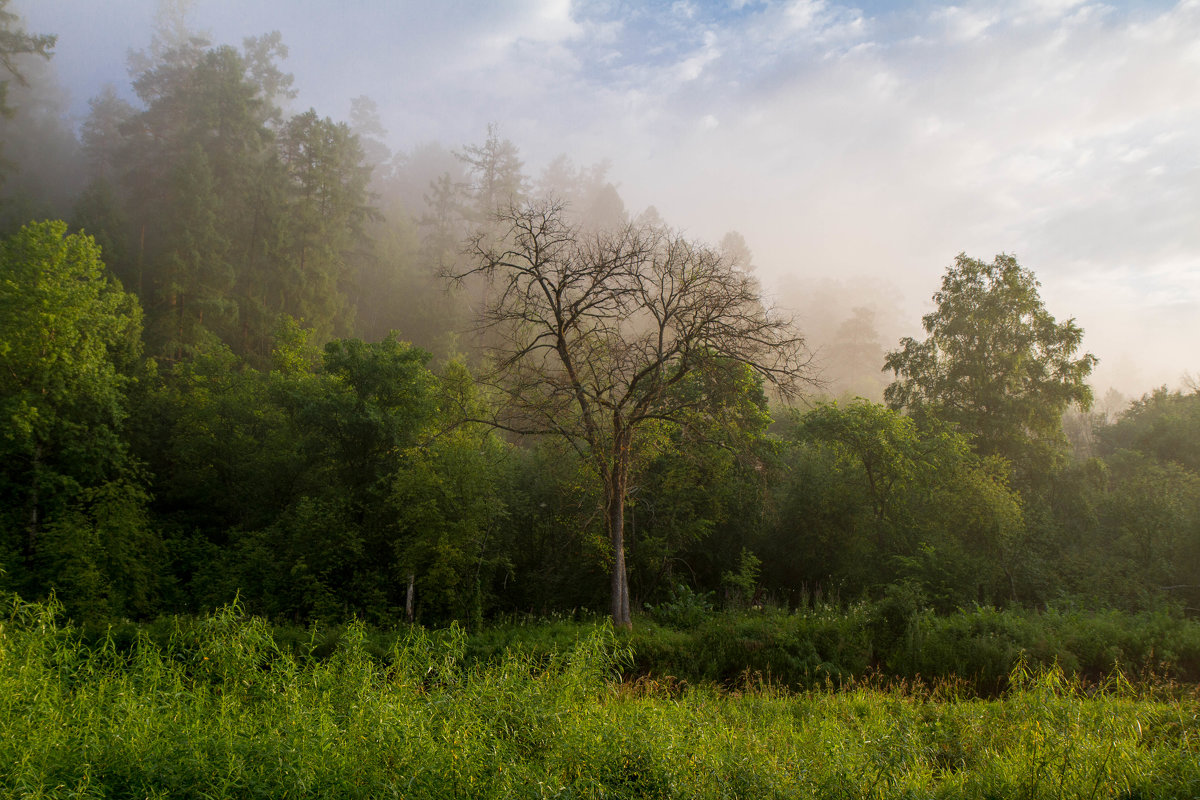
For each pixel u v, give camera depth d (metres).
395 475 20.02
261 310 41.72
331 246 48.91
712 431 18.30
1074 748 6.66
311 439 22.08
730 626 15.00
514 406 17.75
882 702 10.30
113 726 6.18
